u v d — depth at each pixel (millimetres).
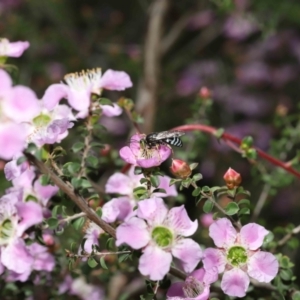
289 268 567
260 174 659
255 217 642
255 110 1139
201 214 676
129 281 695
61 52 1076
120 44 1118
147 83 875
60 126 540
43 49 1058
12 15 1047
